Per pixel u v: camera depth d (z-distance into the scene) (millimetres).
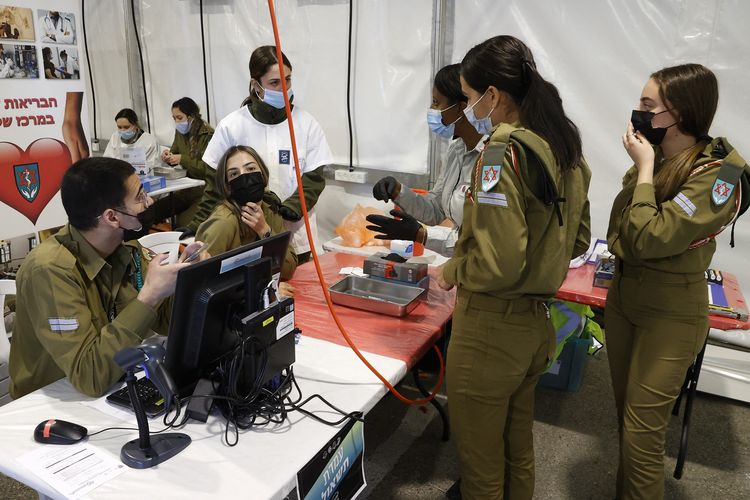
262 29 4113
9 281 2016
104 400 1372
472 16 3346
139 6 4594
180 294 1176
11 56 2814
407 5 3516
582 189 1423
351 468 1347
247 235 2168
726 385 2822
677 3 2889
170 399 1241
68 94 3131
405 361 1616
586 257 2564
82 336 1374
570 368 2834
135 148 3941
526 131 1288
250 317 1265
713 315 1980
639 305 1716
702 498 2158
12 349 1548
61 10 3016
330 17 3797
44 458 1146
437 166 3652
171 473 1114
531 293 1389
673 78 1566
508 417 1680
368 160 3947
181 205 4543
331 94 3947
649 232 1543
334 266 2498
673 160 1615
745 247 2996
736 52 2820
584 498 2137
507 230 1262
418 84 3619
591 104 3195
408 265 2145
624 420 1801
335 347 1690
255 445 1213
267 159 2945
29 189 3008
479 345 1442
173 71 4645
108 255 1546
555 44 3195
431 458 2355
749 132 2877
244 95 4379
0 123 2820
